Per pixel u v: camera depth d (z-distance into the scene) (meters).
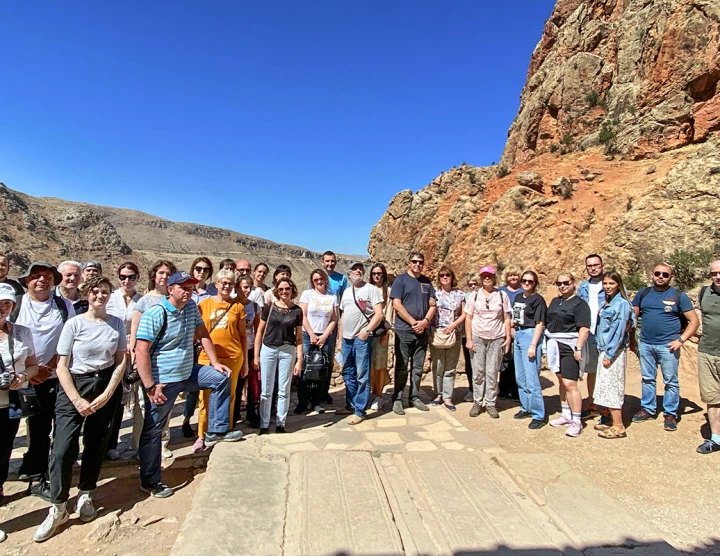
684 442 5.27
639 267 19.08
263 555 3.06
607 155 29.58
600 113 34.75
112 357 4.04
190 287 4.31
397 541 3.22
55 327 4.43
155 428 4.20
